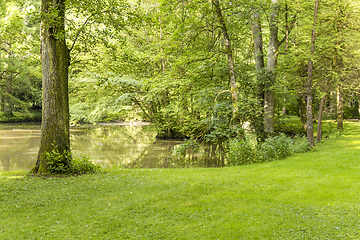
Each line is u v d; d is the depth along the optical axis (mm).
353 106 41125
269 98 19797
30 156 18203
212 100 14820
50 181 9688
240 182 9234
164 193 8133
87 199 7641
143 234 5402
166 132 29047
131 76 25469
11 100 43469
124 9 12773
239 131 14023
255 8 17297
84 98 28375
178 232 5453
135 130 38312
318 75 20406
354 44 17375
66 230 5621
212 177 10133
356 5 16781
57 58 11367
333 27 17781
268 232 5285
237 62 20969
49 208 6898
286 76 22188
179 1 13680
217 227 5613
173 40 14430
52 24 10727
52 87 11266
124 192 8289
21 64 29797
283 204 6883
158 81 15938
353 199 6836
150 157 19000
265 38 27109
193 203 7180
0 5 19312
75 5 11836
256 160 13688
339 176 9094
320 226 5383
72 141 26516
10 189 8523
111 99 25438
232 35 17922
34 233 5465
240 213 6340
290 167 11125
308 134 16500
